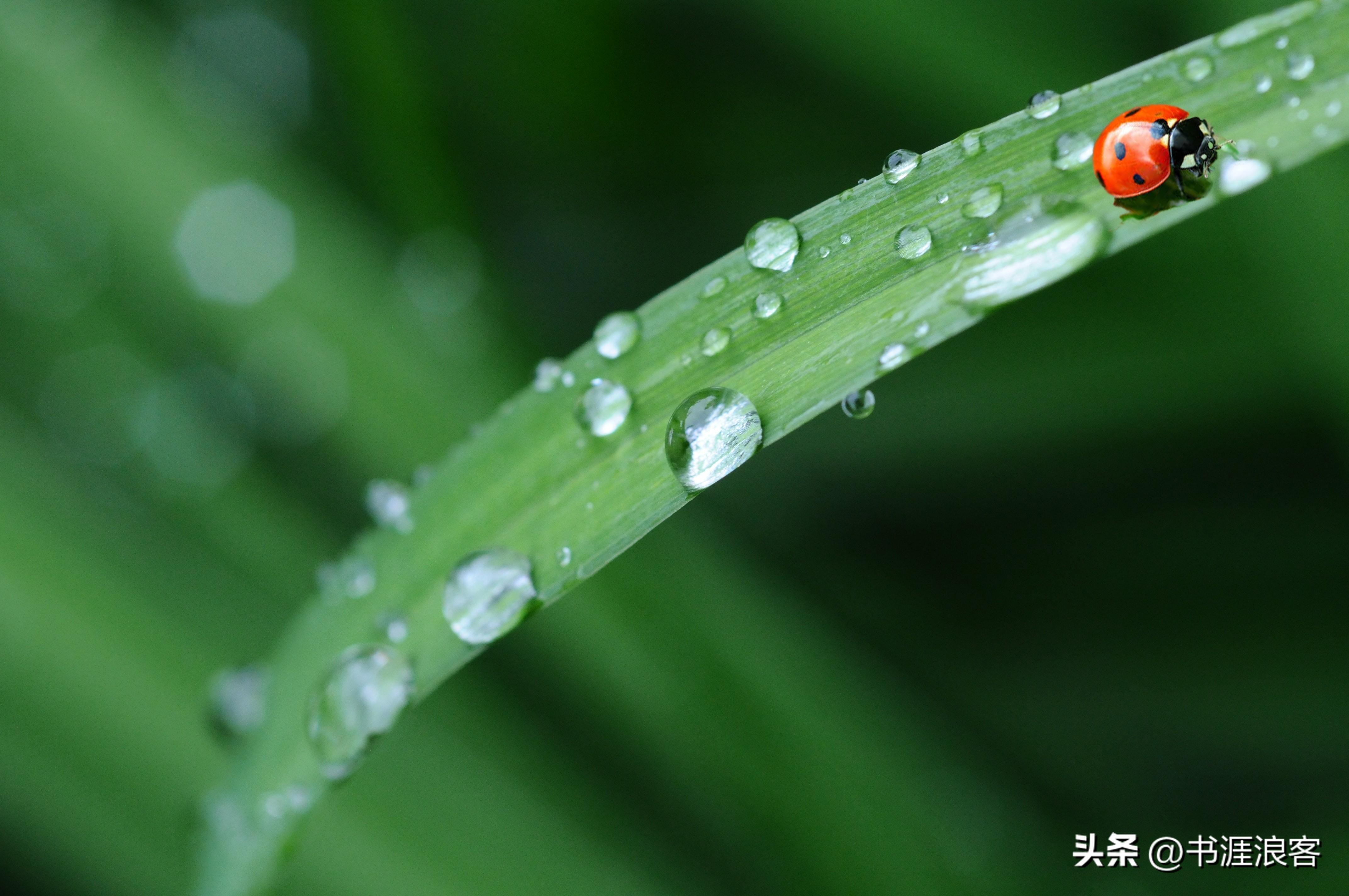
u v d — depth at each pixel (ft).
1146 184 0.73
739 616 0.88
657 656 0.86
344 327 0.91
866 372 0.72
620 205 1.22
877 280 0.73
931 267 0.73
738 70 1.17
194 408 0.89
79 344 0.89
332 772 0.73
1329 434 0.99
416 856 0.82
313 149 1.09
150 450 0.88
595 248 1.21
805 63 1.12
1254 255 0.88
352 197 1.08
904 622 1.04
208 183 0.91
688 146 1.21
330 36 1.04
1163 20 0.97
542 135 1.20
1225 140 0.74
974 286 0.73
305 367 0.90
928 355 1.11
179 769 0.82
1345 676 0.97
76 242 0.89
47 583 0.83
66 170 0.89
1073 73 1.00
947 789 0.89
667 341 0.73
